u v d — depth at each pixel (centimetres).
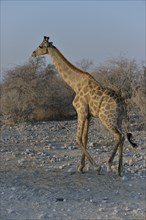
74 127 5431
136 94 5150
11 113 5944
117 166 3164
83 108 3000
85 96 2998
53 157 3588
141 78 5650
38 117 6456
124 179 2830
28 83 6538
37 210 2225
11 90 6400
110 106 2888
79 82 3067
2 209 2238
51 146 4078
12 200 2400
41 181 2809
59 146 4138
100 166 3056
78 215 2142
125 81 5556
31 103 6228
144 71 5722
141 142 4159
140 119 5309
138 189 2627
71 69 3109
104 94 2930
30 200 2400
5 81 6769
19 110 5984
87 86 3011
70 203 2348
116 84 5547
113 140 4259
